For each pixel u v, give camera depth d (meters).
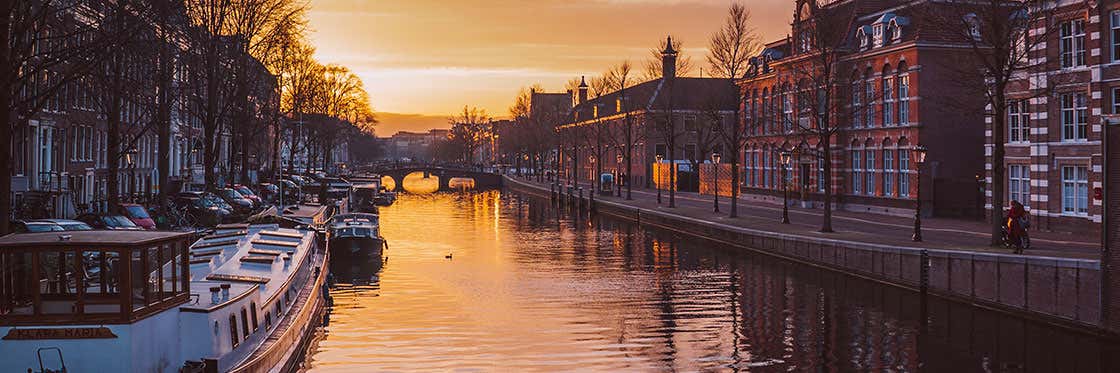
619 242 50.00
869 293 31.70
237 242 28.45
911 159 48.53
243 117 52.56
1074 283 24.34
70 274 14.39
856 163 54.22
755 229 43.56
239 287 20.39
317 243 36.88
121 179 51.91
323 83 87.94
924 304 29.31
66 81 21.05
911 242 34.28
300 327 22.61
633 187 102.25
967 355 22.75
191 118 65.62
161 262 15.36
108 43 22.19
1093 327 23.83
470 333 25.61
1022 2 31.77
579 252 45.41
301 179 81.19
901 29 49.06
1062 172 37.03
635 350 23.72
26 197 37.22
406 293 32.72
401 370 21.41
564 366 22.02
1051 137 37.47
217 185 58.16
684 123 95.75
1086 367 21.28
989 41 30.77
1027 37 30.42
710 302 30.70
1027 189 39.94
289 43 52.50
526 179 125.19
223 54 43.19
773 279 35.50
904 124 49.09
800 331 25.94
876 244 33.53
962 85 37.09
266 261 25.42
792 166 61.69
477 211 77.12
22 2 22.81
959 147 48.38
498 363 22.20
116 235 14.90
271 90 58.12
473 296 32.03
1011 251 28.91
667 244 48.62
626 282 35.25
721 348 23.98
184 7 32.66
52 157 42.59
